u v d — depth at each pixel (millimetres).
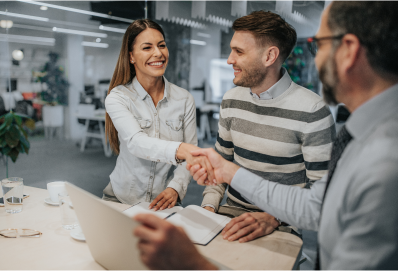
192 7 3316
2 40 4293
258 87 1202
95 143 5320
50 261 809
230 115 1351
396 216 404
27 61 4652
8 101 4426
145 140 1198
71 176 4035
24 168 4250
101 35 5176
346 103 545
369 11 460
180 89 1518
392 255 410
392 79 473
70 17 4910
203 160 992
